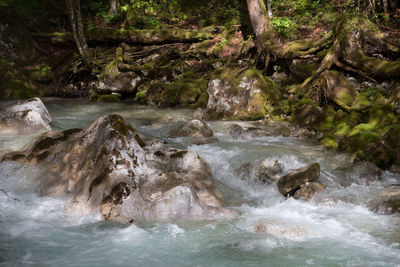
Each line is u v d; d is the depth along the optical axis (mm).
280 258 4207
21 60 15523
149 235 4781
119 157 5691
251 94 10820
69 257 4305
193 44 15352
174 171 6098
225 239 4672
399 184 6207
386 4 13102
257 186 6445
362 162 6859
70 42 16062
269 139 8695
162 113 11250
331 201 5668
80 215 5289
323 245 4484
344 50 10367
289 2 16094
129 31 15641
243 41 13969
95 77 15266
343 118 9062
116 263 4172
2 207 5543
